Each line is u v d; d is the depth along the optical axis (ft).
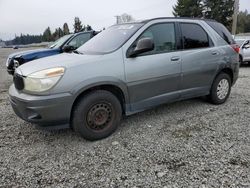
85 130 12.11
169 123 14.62
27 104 11.08
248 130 13.41
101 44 14.05
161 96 14.38
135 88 13.16
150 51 13.67
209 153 11.05
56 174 9.86
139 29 13.64
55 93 11.04
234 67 18.11
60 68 11.27
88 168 10.21
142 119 15.31
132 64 12.91
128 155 11.10
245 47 40.29
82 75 11.53
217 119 15.10
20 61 25.77
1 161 10.89
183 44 15.10
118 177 9.55
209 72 16.48
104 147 11.91
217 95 17.54
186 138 12.59
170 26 14.75
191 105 17.80
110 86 12.60
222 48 17.10
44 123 11.29
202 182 9.06
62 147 12.04
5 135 13.51
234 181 9.05
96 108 12.26
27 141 12.76
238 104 18.02
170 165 10.23
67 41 28.25
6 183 9.36
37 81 11.03
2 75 37.14
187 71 15.12
